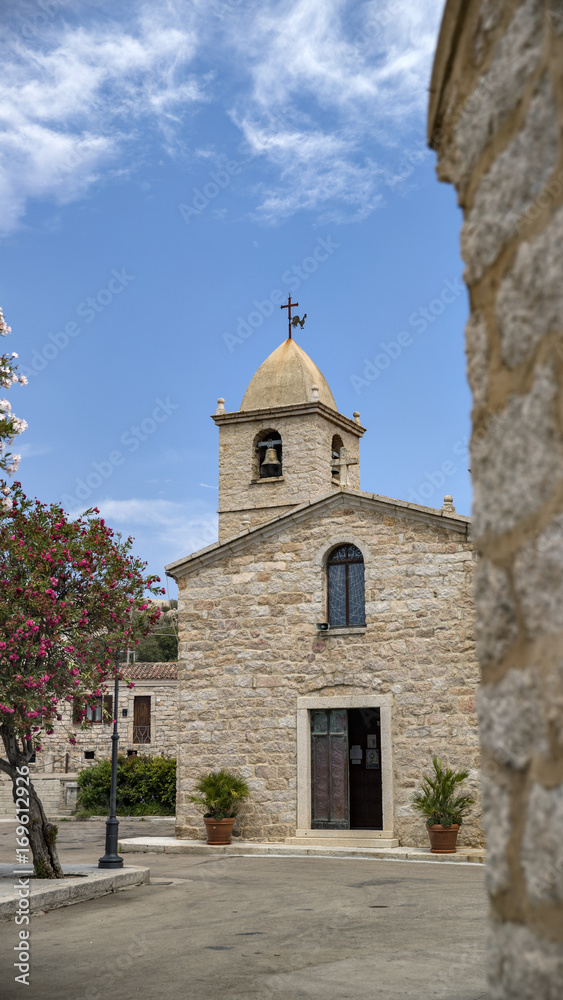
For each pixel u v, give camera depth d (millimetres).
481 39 2910
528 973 2422
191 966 8781
